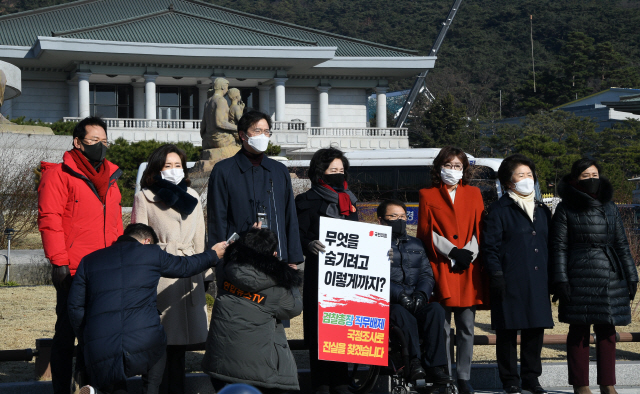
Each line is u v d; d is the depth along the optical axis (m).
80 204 5.24
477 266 6.02
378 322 5.38
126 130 40.75
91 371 4.58
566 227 5.91
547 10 120.19
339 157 5.88
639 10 117.00
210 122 15.03
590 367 6.59
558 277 5.83
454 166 6.04
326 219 5.40
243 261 4.74
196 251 5.71
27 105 44.34
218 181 5.39
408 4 129.62
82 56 39.75
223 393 3.25
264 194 5.41
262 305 4.77
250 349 4.70
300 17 125.62
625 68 88.50
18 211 13.60
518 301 5.81
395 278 5.70
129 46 38.91
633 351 8.31
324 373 5.55
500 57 106.19
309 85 48.59
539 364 5.98
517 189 5.95
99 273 4.69
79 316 4.69
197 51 39.97
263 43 42.72
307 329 5.68
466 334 6.01
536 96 85.94
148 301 4.76
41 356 6.01
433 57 46.22
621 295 5.82
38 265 11.20
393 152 23.81
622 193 25.00
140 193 5.59
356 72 47.66
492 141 57.47
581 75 85.44
